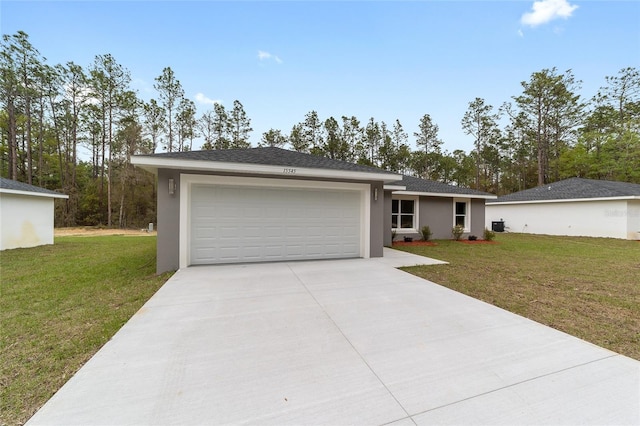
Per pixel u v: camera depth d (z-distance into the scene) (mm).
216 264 7648
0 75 25062
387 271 7066
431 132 39531
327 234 8695
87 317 4141
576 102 28547
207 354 3025
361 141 36719
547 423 2039
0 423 2066
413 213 14109
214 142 33438
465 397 2330
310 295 5105
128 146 27891
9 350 3174
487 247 12117
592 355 3043
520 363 2873
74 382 2516
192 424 2014
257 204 7945
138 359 2912
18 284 5996
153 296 5020
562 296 5227
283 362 2869
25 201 11508
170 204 7082
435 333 3578
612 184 18562
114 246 12422
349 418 2082
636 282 6305
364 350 3129
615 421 2055
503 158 37219
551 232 18969
